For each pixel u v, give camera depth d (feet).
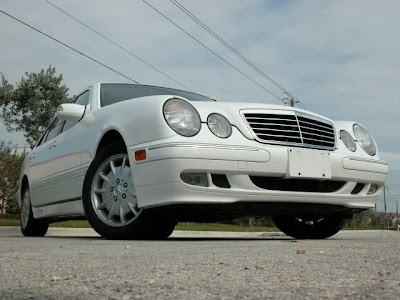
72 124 15.37
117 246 9.29
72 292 3.99
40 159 16.83
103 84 15.30
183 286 4.26
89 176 12.63
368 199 13.53
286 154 11.57
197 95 16.05
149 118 11.10
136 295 3.85
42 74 66.33
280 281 4.52
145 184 10.99
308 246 9.43
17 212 62.69
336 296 3.76
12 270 5.41
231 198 11.02
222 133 11.12
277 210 11.93
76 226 34.04
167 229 12.01
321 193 12.28
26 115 65.92
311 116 12.57
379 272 5.12
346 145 13.20
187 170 10.57
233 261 6.29
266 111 11.78
